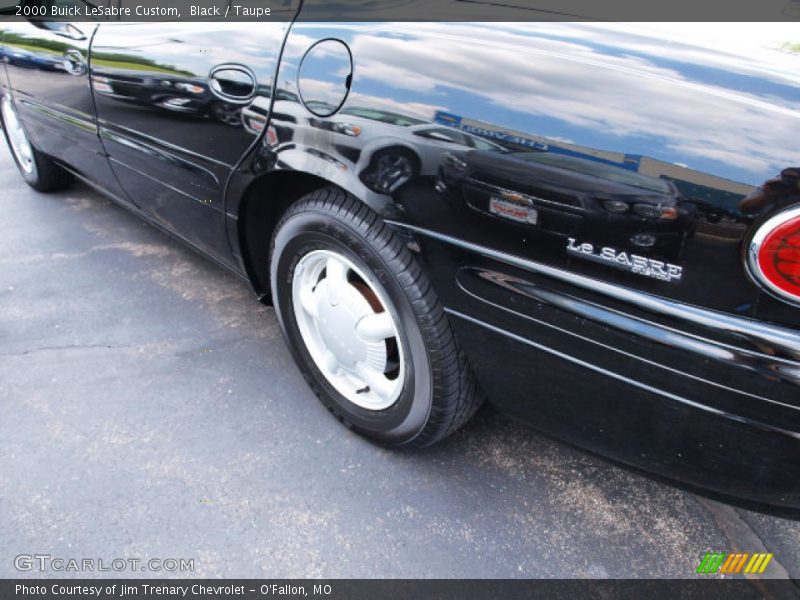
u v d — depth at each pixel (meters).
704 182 1.06
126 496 1.78
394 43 1.45
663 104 1.15
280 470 1.88
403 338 1.62
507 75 1.29
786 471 1.13
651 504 1.80
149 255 3.19
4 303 2.73
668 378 1.17
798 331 1.04
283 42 1.64
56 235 3.40
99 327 2.57
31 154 3.68
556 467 1.91
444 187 1.35
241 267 2.17
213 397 2.18
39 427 2.03
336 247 1.67
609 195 1.15
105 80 2.33
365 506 1.77
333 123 1.52
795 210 1.00
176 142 2.08
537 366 1.37
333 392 1.98
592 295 1.22
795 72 1.25
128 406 2.13
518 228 1.28
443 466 1.91
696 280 1.10
